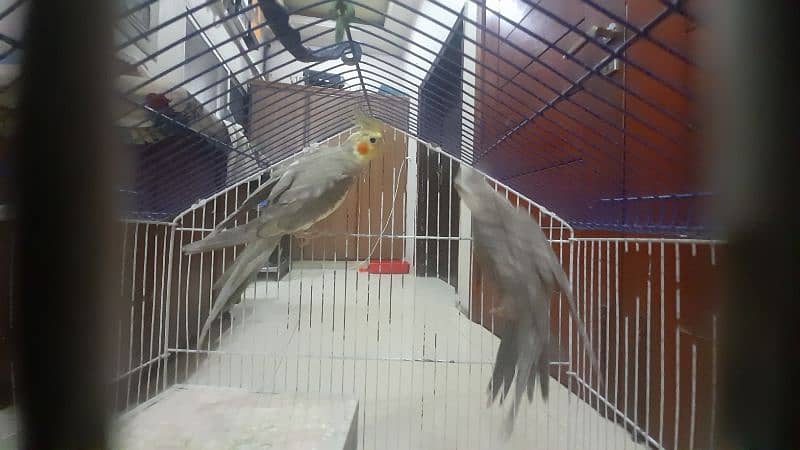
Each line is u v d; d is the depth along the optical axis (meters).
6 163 0.40
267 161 1.22
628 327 0.90
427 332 1.56
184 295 1.30
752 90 0.41
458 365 1.22
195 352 1.14
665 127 0.69
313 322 1.67
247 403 0.94
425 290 2.17
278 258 1.83
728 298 0.49
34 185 0.40
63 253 0.41
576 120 0.79
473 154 1.16
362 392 1.10
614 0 0.82
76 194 0.40
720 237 0.50
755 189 0.43
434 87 1.06
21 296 0.42
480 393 1.11
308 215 0.74
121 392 0.90
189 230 1.13
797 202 0.41
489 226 0.52
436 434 0.91
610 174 0.86
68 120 0.39
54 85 0.39
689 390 0.73
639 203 0.78
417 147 1.71
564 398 1.05
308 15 0.93
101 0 0.39
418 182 1.72
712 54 0.45
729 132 0.45
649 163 0.75
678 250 0.71
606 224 0.89
